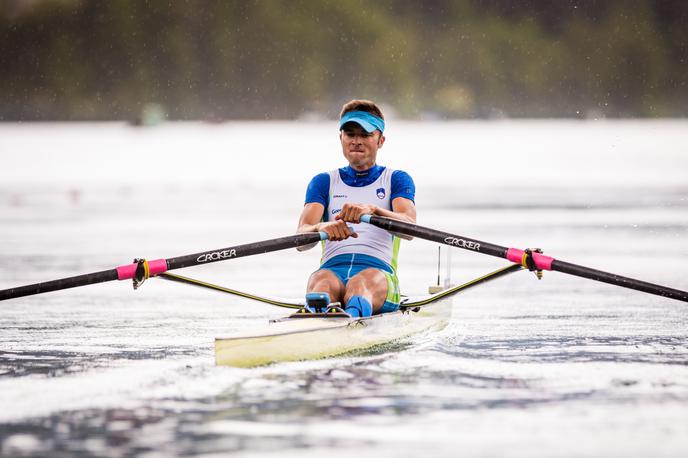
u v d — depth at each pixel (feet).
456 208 270.67
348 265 102.42
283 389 77.97
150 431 66.69
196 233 214.07
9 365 88.99
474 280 103.24
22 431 66.95
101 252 183.62
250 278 156.87
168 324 114.93
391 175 106.73
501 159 542.57
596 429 66.85
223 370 84.79
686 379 82.02
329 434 65.77
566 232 211.41
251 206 286.46
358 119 103.55
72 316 121.49
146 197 326.65
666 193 322.96
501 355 92.58
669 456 61.36
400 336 99.55
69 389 78.89
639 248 185.68
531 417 69.82
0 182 393.29
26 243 201.46
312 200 106.32
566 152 612.29
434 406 72.69
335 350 89.86
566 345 98.37
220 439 64.80
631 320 115.75
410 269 165.27
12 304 132.36
